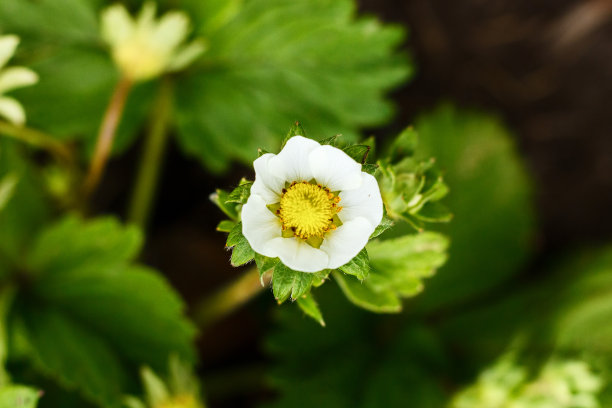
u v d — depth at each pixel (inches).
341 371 14.2
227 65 13.8
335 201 9.0
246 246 9.0
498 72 19.0
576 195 18.8
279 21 13.6
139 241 12.8
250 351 16.6
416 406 14.0
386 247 10.7
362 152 9.0
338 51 13.7
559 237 18.6
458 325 16.0
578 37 18.9
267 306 16.4
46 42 13.2
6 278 12.7
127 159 17.1
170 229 17.0
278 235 9.0
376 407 13.8
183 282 16.6
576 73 18.8
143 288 12.7
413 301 15.8
